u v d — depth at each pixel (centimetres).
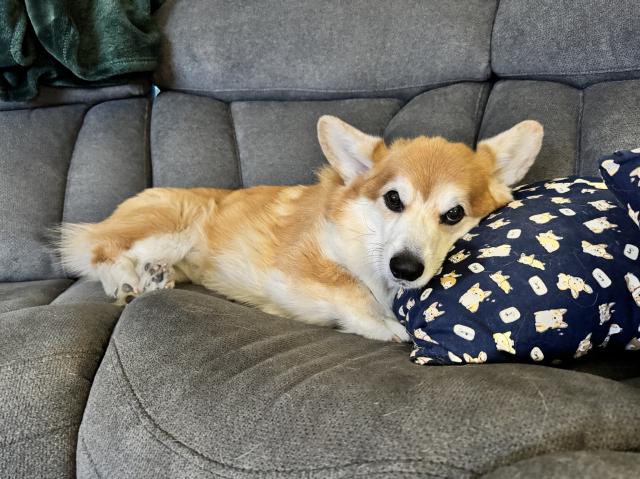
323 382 41
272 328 55
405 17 90
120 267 76
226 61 98
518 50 81
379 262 61
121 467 43
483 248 50
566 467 27
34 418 49
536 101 78
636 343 46
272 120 95
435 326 47
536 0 80
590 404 33
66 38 90
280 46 96
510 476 28
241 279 75
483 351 44
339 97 96
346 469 33
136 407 44
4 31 89
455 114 84
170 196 84
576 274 44
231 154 95
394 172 62
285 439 36
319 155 92
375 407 36
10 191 89
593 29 75
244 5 97
